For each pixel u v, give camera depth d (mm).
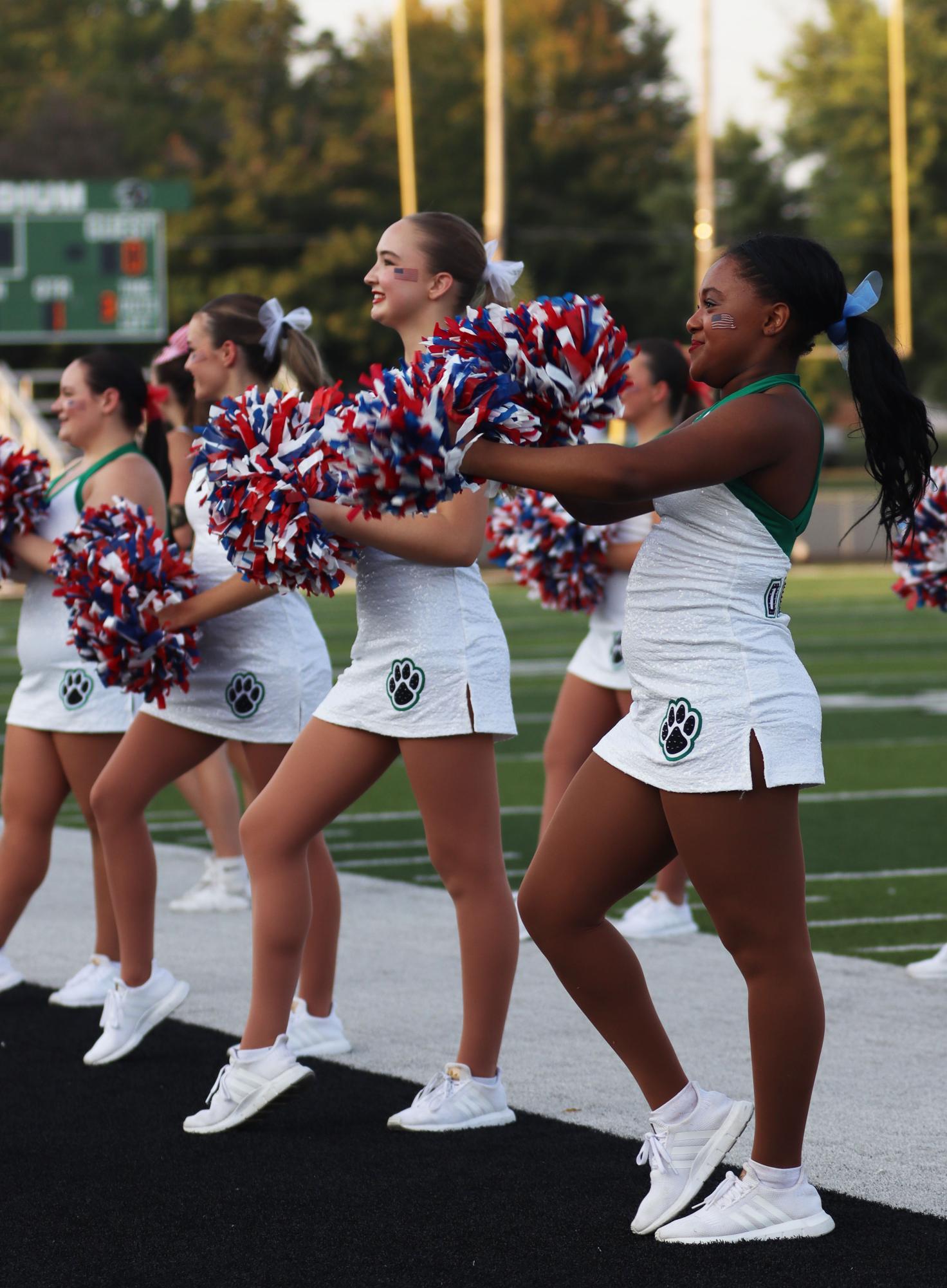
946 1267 8062
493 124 77812
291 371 12273
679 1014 12797
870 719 33281
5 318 69375
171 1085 11242
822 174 124812
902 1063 11523
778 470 8125
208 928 16109
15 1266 8156
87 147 110875
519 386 8094
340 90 118438
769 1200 8453
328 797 10211
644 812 8367
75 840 21438
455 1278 7973
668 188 118875
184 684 11445
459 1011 12945
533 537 15125
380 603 10180
